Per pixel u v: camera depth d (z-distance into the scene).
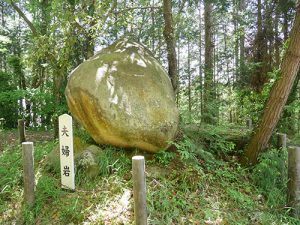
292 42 4.27
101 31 6.52
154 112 4.17
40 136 10.30
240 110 8.88
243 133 5.48
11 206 3.79
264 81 8.98
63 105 8.16
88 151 4.25
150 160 4.32
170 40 5.64
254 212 3.77
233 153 5.16
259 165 4.50
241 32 11.12
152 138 4.17
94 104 4.03
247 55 9.78
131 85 4.20
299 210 3.80
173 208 3.54
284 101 4.52
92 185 3.91
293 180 3.82
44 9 9.30
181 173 4.16
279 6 8.62
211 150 4.96
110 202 3.61
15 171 4.50
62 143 3.82
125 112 4.03
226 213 3.66
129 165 4.20
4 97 11.61
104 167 4.07
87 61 4.55
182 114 5.03
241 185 4.32
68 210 3.49
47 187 3.85
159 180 4.01
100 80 4.14
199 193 3.94
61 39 6.36
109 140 4.25
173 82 5.61
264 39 9.16
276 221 3.70
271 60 9.10
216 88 5.65
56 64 7.07
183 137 4.61
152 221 3.30
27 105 13.15
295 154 3.80
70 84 4.32
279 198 4.20
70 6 5.71
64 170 3.84
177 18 9.29
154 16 9.33
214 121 5.12
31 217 3.50
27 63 7.14
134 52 4.66
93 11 6.06
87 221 3.38
